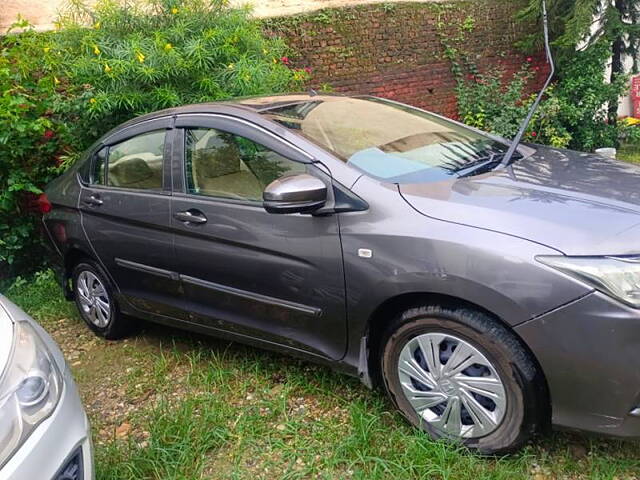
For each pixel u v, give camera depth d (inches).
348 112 142.1
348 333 114.8
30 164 219.9
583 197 105.3
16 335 94.0
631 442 107.7
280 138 123.4
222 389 135.3
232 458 113.9
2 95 204.2
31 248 230.4
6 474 77.0
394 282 105.0
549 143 348.8
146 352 161.0
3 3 285.4
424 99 354.9
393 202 108.0
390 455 108.1
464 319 100.8
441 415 108.8
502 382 99.9
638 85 415.2
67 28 210.4
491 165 126.5
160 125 144.1
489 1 362.9
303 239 115.7
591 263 90.7
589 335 90.5
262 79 207.5
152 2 215.6
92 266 165.2
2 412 80.8
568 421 96.6
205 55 201.0
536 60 381.4
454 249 99.1
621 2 355.9
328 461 108.8
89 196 157.9
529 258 93.9
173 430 120.3
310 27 311.3
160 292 146.2
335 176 114.3
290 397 130.6
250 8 229.5
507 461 103.6
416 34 344.5
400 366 112.0
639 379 89.4
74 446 87.0
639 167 126.1
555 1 345.1
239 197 127.1
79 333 178.5
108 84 199.5
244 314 130.8
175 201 136.3
